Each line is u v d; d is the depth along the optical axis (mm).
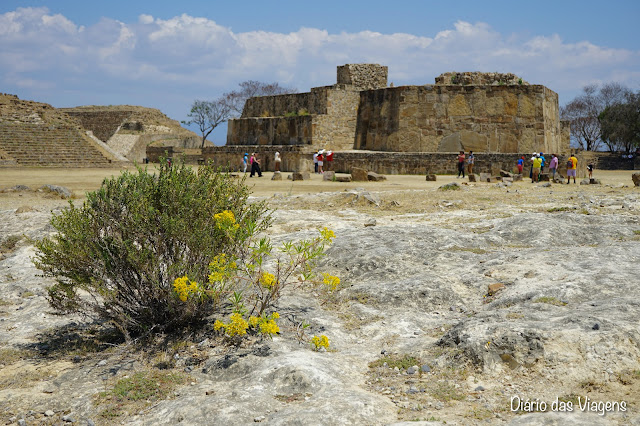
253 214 7535
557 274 7750
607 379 4898
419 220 13555
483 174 27844
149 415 4953
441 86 40469
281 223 13344
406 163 38938
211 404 4895
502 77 42594
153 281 6688
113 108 109062
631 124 77188
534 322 5848
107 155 63188
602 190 21078
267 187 25656
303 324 6906
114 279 6859
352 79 46438
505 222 11930
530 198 17734
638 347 5195
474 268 8695
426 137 40938
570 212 14047
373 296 7719
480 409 4664
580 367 5066
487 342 5535
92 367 6105
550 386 4922
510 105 39531
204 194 7152
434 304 7473
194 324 7031
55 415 5121
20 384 5754
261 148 45062
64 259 6801
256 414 4770
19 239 12875
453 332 5961
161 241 6871
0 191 20984
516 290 7316
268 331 6066
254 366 5730
